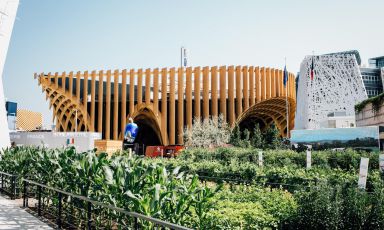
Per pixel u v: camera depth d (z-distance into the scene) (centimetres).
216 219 667
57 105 5334
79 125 5178
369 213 790
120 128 5425
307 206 825
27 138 2998
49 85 5269
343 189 846
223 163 1900
